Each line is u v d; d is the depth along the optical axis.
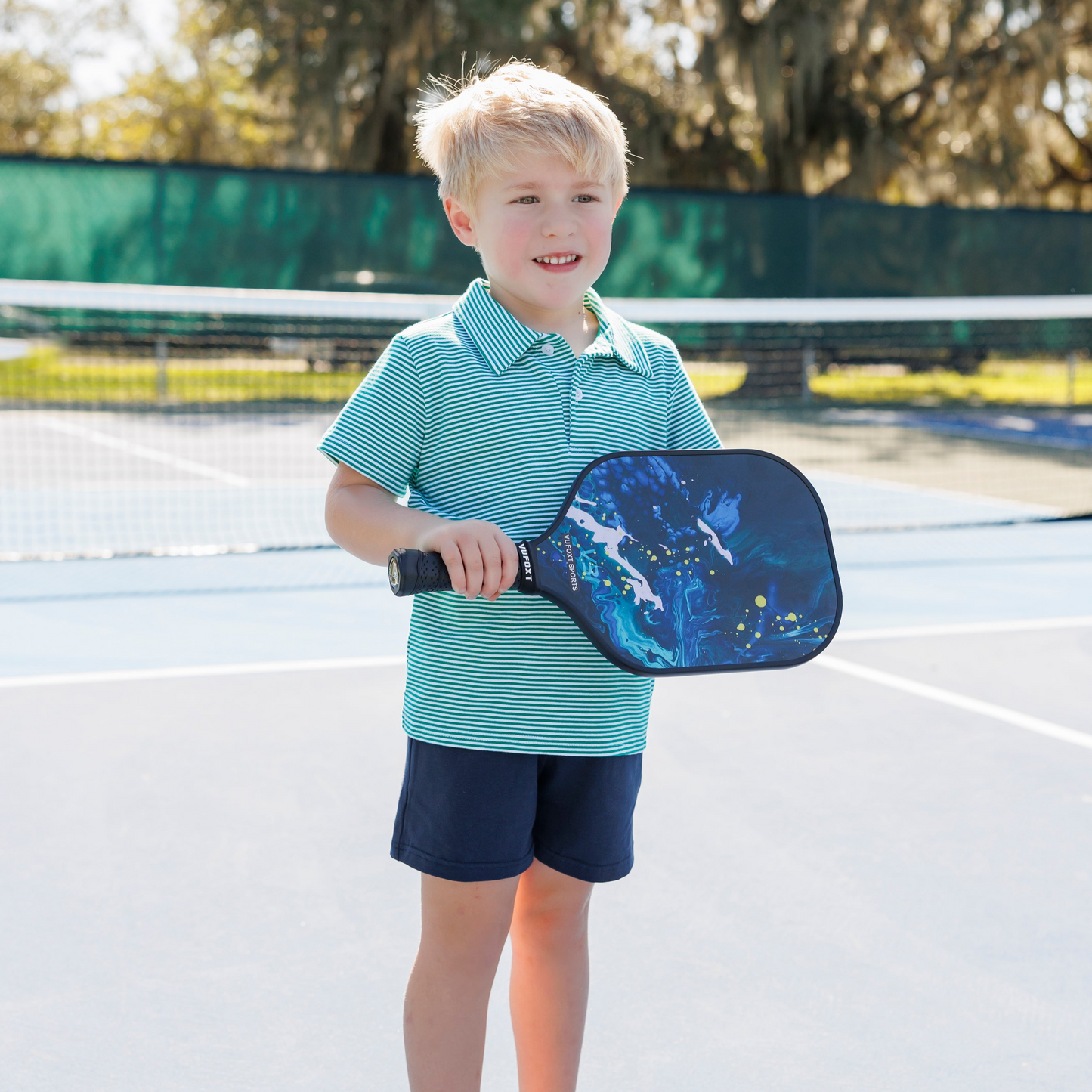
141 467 10.26
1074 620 5.19
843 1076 1.96
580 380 1.65
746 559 1.56
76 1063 1.98
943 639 4.84
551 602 1.49
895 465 10.85
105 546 7.16
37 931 2.40
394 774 3.27
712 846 2.83
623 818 1.66
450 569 1.41
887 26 17.47
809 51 16.75
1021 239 15.84
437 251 14.08
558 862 1.64
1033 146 17.80
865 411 14.77
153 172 13.24
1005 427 13.53
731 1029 2.08
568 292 1.63
